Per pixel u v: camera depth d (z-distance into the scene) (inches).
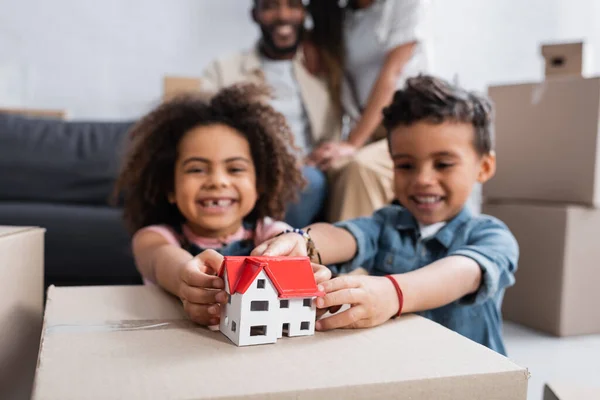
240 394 16.2
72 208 60.8
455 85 38.6
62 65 112.8
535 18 101.3
